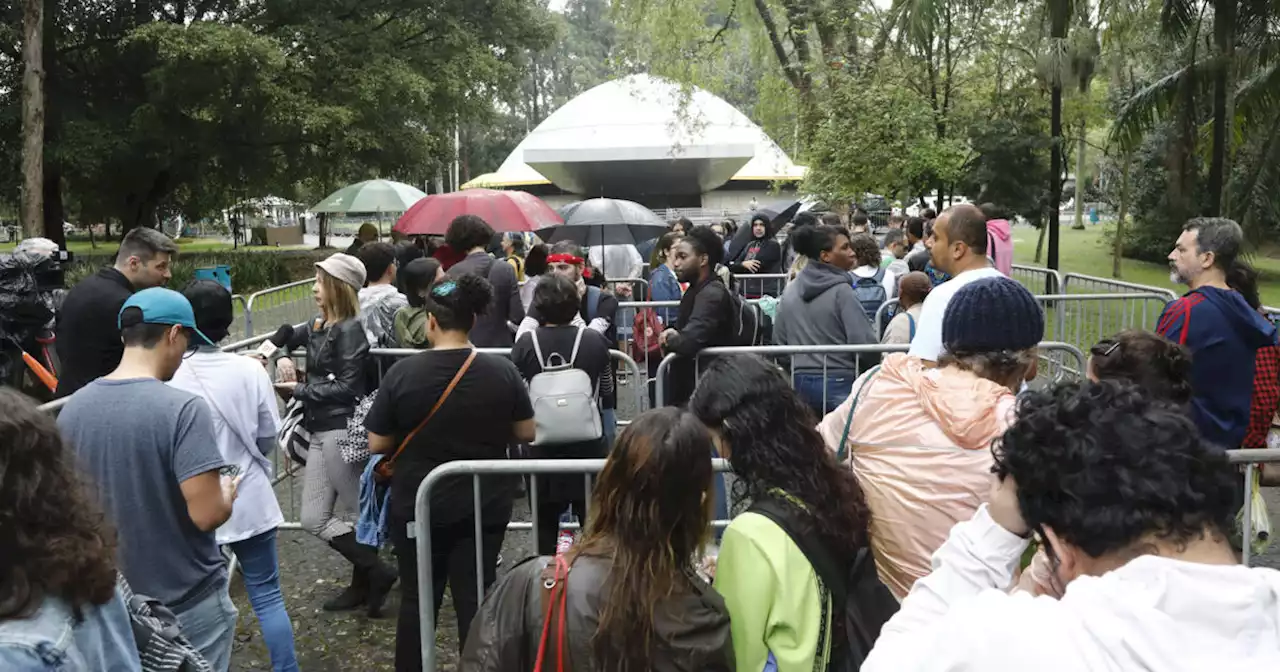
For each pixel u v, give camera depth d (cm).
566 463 310
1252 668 110
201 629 286
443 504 349
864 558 238
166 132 2317
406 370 351
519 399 368
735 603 210
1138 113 1455
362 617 470
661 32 1781
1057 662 116
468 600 358
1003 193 1845
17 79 2327
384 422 353
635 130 2200
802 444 222
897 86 1489
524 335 454
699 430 203
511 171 2698
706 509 206
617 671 193
